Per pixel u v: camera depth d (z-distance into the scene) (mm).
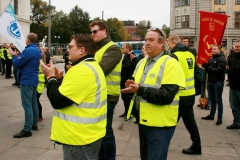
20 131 5926
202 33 7340
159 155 3002
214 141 5523
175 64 2949
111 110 3965
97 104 2627
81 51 2699
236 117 6355
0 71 18578
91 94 2572
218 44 7262
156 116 2967
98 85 2619
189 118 4668
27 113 5543
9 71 15766
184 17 49344
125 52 7301
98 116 2637
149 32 3098
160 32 3090
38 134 5734
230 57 6355
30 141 5312
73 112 2537
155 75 2982
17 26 6102
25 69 5453
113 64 3830
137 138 5637
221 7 46750
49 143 5211
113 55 3854
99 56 3881
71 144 2551
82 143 2551
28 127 5578
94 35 3943
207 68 7004
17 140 5359
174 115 3051
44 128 6176
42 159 4504
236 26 47094
